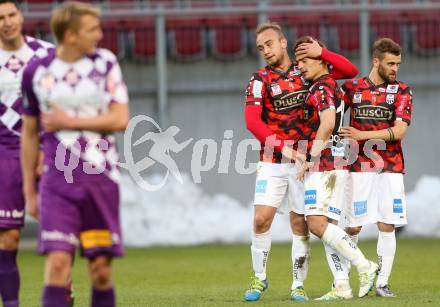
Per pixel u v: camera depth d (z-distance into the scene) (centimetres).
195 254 4297
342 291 2433
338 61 2456
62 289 1725
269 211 2498
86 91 1738
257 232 2508
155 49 5503
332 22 5662
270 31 2506
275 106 2505
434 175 5416
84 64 1745
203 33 5550
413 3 5697
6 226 2181
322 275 3197
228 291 2797
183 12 5231
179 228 4972
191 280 3180
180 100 5372
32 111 1797
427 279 3012
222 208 5075
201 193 5138
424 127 5447
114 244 1738
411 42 5566
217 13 5238
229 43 5525
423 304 2275
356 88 2612
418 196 5166
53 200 1727
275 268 3484
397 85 2595
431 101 5475
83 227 1747
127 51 5503
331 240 2384
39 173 1908
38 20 5444
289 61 2534
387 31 5634
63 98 1734
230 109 5397
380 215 2577
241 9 5238
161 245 4900
